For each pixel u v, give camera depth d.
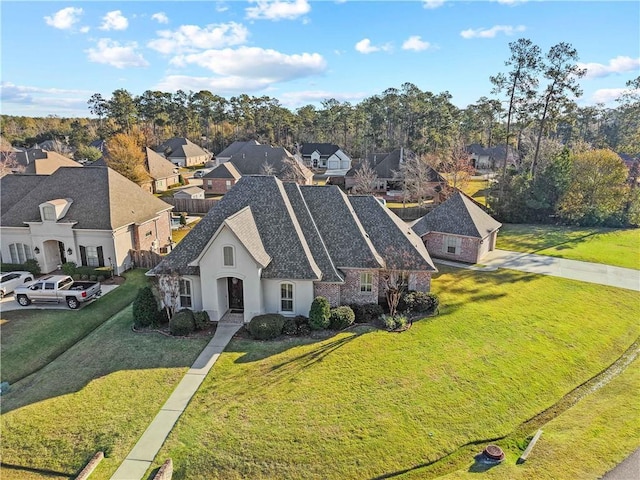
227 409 17.56
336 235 27.30
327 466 15.08
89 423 16.86
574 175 54.53
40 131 142.50
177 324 23.28
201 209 59.66
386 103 120.25
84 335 24.69
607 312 28.86
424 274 28.22
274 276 24.48
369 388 18.98
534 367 21.64
